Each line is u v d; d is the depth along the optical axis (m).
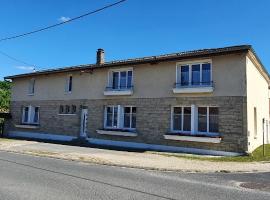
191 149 17.58
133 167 12.24
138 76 20.45
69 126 24.25
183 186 8.66
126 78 21.36
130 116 20.78
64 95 24.94
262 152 17.09
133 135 19.94
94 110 22.64
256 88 19.38
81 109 23.81
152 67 19.88
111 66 21.67
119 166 12.48
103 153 16.19
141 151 17.89
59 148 18.34
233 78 16.72
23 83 28.69
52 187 7.91
